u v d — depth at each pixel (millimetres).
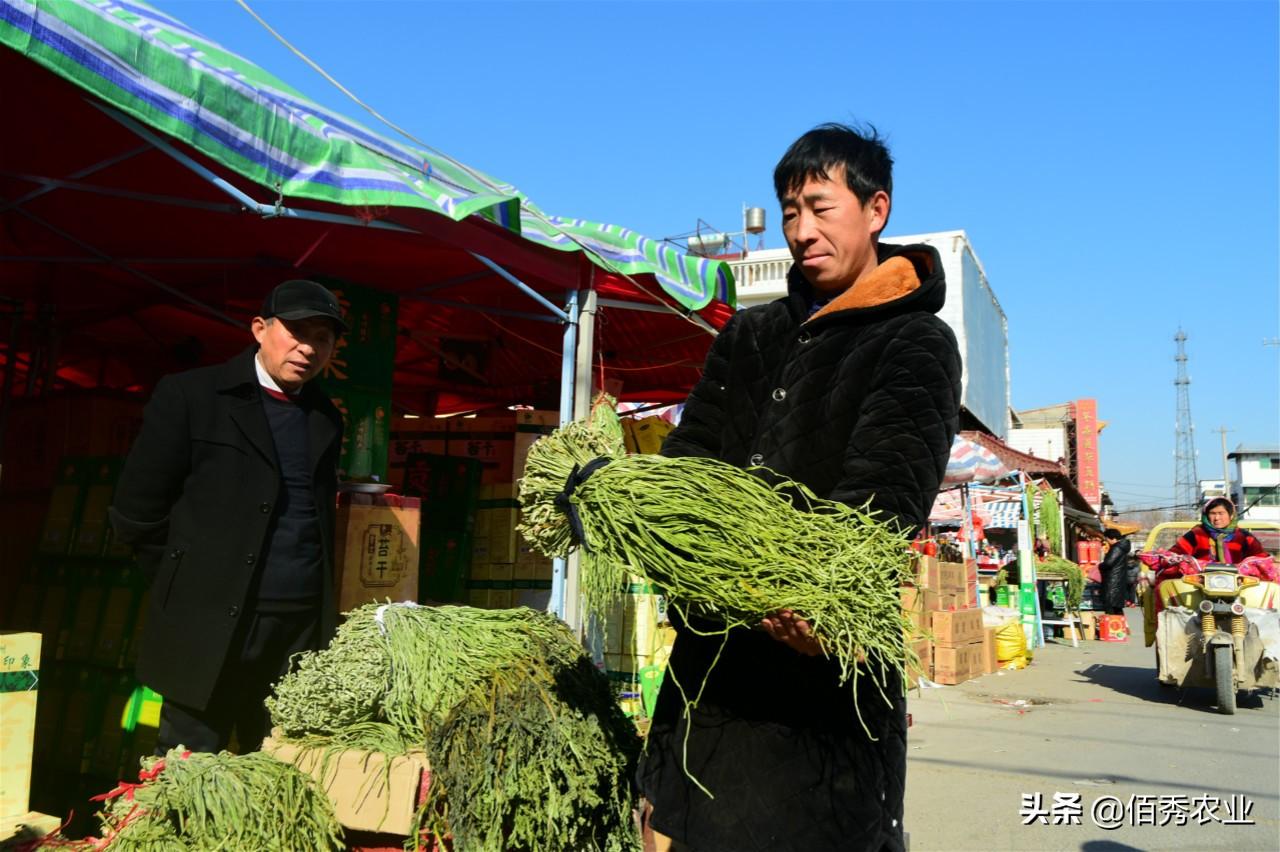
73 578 4102
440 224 3963
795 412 1738
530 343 6492
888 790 1644
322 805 2281
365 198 3248
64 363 6777
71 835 3482
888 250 1893
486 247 4234
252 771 2227
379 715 2639
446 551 5309
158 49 2699
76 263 5043
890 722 1666
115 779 3680
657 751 1786
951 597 10344
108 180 3930
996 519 16750
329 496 3197
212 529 2891
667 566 1499
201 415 2932
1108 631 16641
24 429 4656
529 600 5191
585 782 1927
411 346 6867
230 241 4590
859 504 1542
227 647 2828
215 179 2977
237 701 3008
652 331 6598
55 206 4277
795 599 1424
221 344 6910
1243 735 6953
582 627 4668
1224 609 8125
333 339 3088
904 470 1546
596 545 1599
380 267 4910
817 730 1632
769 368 1899
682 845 1669
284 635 3043
